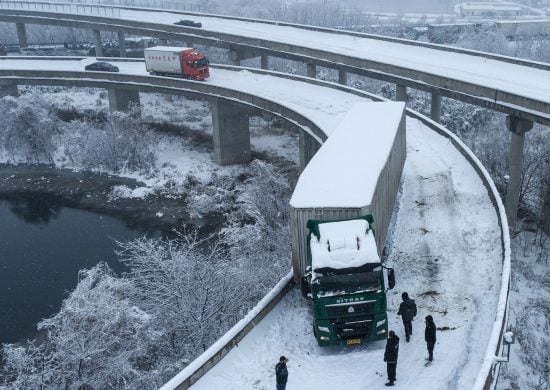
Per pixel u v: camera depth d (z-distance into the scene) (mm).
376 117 35500
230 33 88812
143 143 73562
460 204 34094
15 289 47906
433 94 62156
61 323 32875
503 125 68438
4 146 79375
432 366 20125
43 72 82188
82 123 80312
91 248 55250
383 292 20875
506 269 23656
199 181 68062
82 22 110062
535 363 31516
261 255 39219
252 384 19938
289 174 66750
